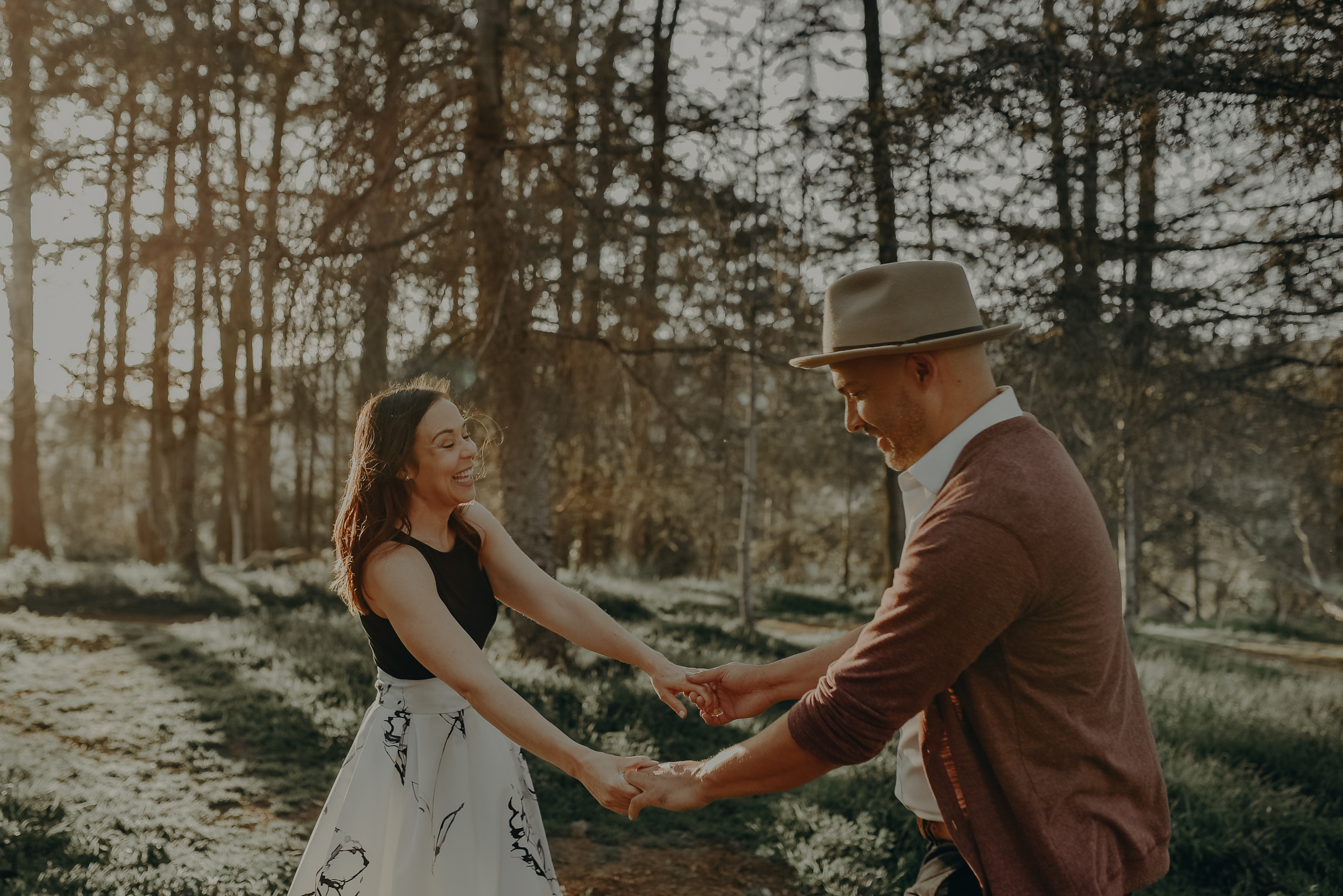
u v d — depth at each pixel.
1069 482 1.48
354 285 7.29
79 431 17.30
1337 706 7.88
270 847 4.29
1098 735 1.47
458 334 8.38
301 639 9.03
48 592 12.60
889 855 4.42
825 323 1.70
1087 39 7.59
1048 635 1.43
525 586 2.36
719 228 8.74
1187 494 14.12
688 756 6.33
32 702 6.60
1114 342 8.14
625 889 4.27
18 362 16.16
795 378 13.96
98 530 32.25
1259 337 8.10
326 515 27.45
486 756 2.20
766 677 2.21
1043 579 1.39
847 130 8.30
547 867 2.28
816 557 28.09
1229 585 26.62
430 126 8.47
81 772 5.09
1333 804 5.49
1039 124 7.55
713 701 2.29
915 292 1.59
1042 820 1.43
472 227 8.05
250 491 26.05
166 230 8.12
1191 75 6.81
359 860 2.06
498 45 8.59
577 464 11.75
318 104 7.77
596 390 9.20
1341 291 7.30
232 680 7.47
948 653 1.41
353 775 2.13
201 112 8.49
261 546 21.36
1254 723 7.04
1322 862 4.62
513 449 8.85
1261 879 4.43
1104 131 7.29
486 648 8.98
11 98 11.71
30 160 10.39
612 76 8.57
